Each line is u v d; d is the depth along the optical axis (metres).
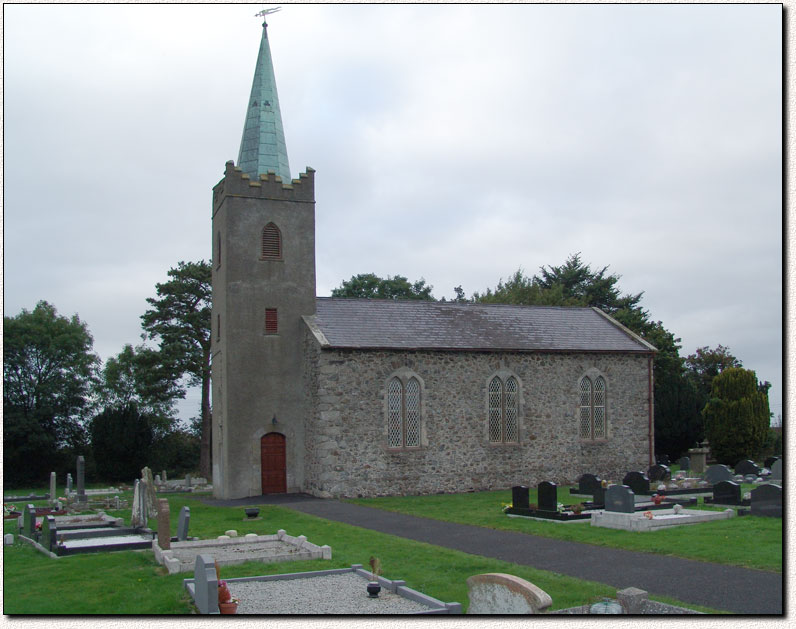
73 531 20.16
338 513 23.95
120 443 45.25
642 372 34.94
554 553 16.28
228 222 29.77
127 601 12.45
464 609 11.79
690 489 26.55
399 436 29.59
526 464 31.67
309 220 31.11
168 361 45.38
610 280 60.69
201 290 46.81
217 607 11.43
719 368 54.34
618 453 33.84
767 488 20.38
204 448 47.75
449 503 26.17
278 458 29.77
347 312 31.53
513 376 31.86
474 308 34.78
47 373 50.53
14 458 46.69
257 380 29.59
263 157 31.97
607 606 11.19
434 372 30.28
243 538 17.81
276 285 30.30
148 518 21.00
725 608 11.41
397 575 14.20
